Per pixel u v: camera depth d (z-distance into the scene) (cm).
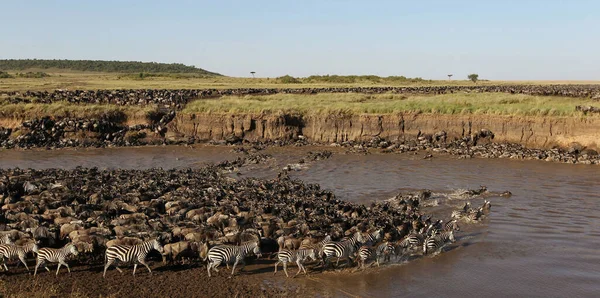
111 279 2170
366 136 6041
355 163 4931
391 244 2386
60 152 5622
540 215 3169
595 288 2127
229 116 6300
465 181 4147
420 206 3356
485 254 2517
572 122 5403
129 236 2350
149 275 2217
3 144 5809
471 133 5794
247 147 5819
